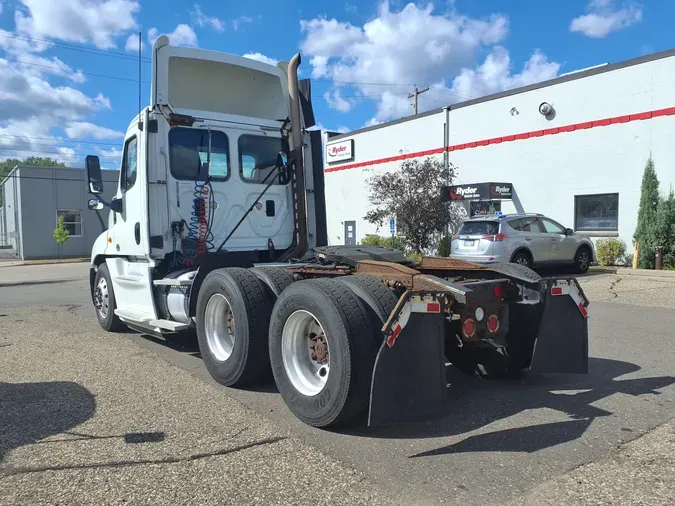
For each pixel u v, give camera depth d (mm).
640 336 7586
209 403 4883
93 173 7660
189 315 5898
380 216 22094
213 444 3939
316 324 4488
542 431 4176
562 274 15945
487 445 3920
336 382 4047
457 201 21469
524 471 3496
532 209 19953
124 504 3098
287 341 4617
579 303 5070
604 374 5746
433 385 4016
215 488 3279
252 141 7141
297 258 7180
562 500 3127
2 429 4234
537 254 15047
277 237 7297
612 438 4016
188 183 6676
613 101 17547
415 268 5852
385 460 3678
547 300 4930
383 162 26281
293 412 4492
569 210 18891
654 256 16250
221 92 7418
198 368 6117
